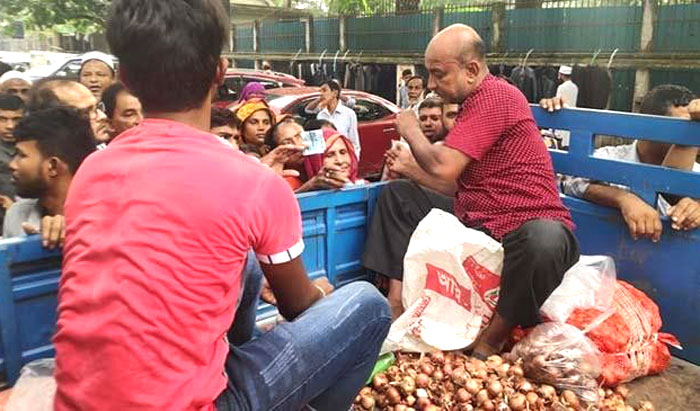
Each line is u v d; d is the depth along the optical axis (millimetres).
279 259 1336
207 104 1309
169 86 1229
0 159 2764
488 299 2334
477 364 2170
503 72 9812
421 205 2656
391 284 2619
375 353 1654
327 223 2492
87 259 1183
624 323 2223
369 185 2633
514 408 2018
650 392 2203
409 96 7598
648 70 8195
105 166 1240
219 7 1256
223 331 1248
